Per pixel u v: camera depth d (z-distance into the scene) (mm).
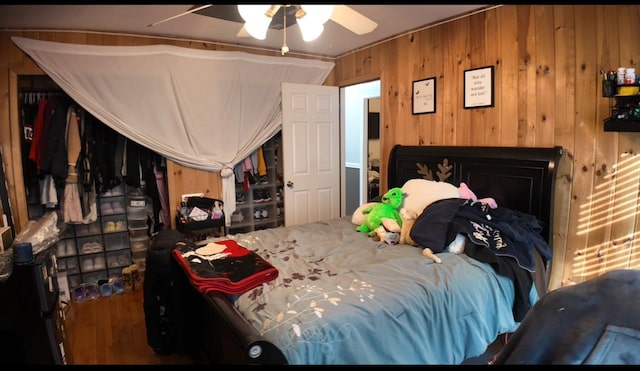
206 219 3613
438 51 3215
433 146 3254
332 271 2027
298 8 2002
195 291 2225
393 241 2535
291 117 4098
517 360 811
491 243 2168
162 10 2721
